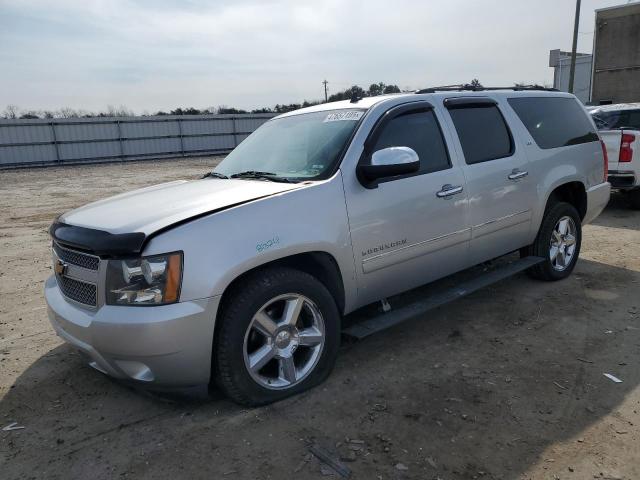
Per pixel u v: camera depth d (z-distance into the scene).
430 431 2.95
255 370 3.13
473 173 4.30
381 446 2.82
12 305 5.38
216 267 2.88
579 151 5.50
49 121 33.06
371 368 3.72
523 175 4.77
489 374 3.59
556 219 5.23
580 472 2.58
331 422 3.06
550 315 4.60
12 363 3.99
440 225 4.05
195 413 3.20
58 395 3.50
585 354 3.85
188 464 2.73
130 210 3.27
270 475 2.62
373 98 4.14
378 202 3.63
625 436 2.85
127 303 2.83
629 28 20.70
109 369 3.00
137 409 3.29
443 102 4.32
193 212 3.01
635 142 8.48
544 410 3.12
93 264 2.99
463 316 4.64
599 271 5.80
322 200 3.37
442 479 2.55
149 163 33.44
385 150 3.46
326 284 3.54
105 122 35.19
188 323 2.81
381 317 3.78
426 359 3.84
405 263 3.87
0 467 2.77
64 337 3.21
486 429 2.95
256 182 3.68
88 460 2.80
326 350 3.44
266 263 3.18
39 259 7.49
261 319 3.12
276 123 4.65
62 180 22.97
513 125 4.84
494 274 4.66
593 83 22.20
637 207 9.20
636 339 4.06
